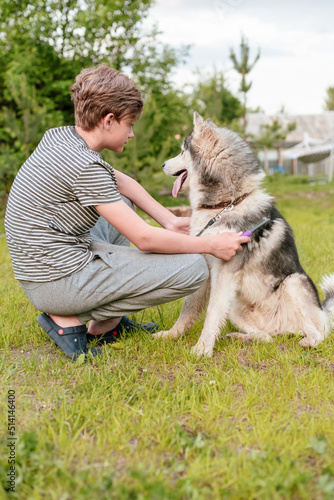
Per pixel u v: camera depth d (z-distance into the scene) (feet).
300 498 4.50
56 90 44.50
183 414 6.17
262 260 9.56
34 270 7.54
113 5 45.27
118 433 5.49
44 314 8.35
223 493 4.46
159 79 49.26
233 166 9.32
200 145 9.60
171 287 7.97
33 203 7.30
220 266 9.22
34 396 6.65
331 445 5.32
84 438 5.43
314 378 7.13
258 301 10.03
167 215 9.78
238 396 6.75
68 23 46.70
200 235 9.43
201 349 8.56
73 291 7.64
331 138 85.46
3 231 30.35
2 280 14.32
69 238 7.64
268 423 5.78
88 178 7.14
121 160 33.63
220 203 9.45
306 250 18.62
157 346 8.78
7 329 9.42
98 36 46.78
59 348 8.75
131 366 7.80
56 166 7.14
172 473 4.84
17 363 7.83
